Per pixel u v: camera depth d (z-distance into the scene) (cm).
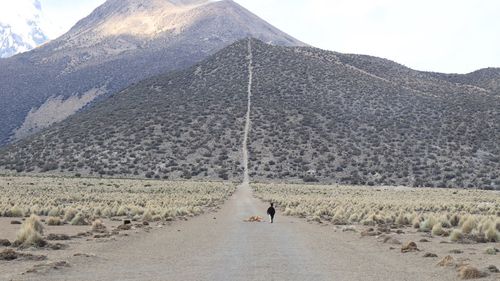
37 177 11888
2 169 13538
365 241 2358
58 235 2283
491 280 1345
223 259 1767
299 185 11131
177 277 1418
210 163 13175
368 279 1391
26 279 1335
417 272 1507
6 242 2027
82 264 1609
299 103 15762
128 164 13262
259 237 2514
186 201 5725
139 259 1752
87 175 12756
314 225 3350
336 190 9394
